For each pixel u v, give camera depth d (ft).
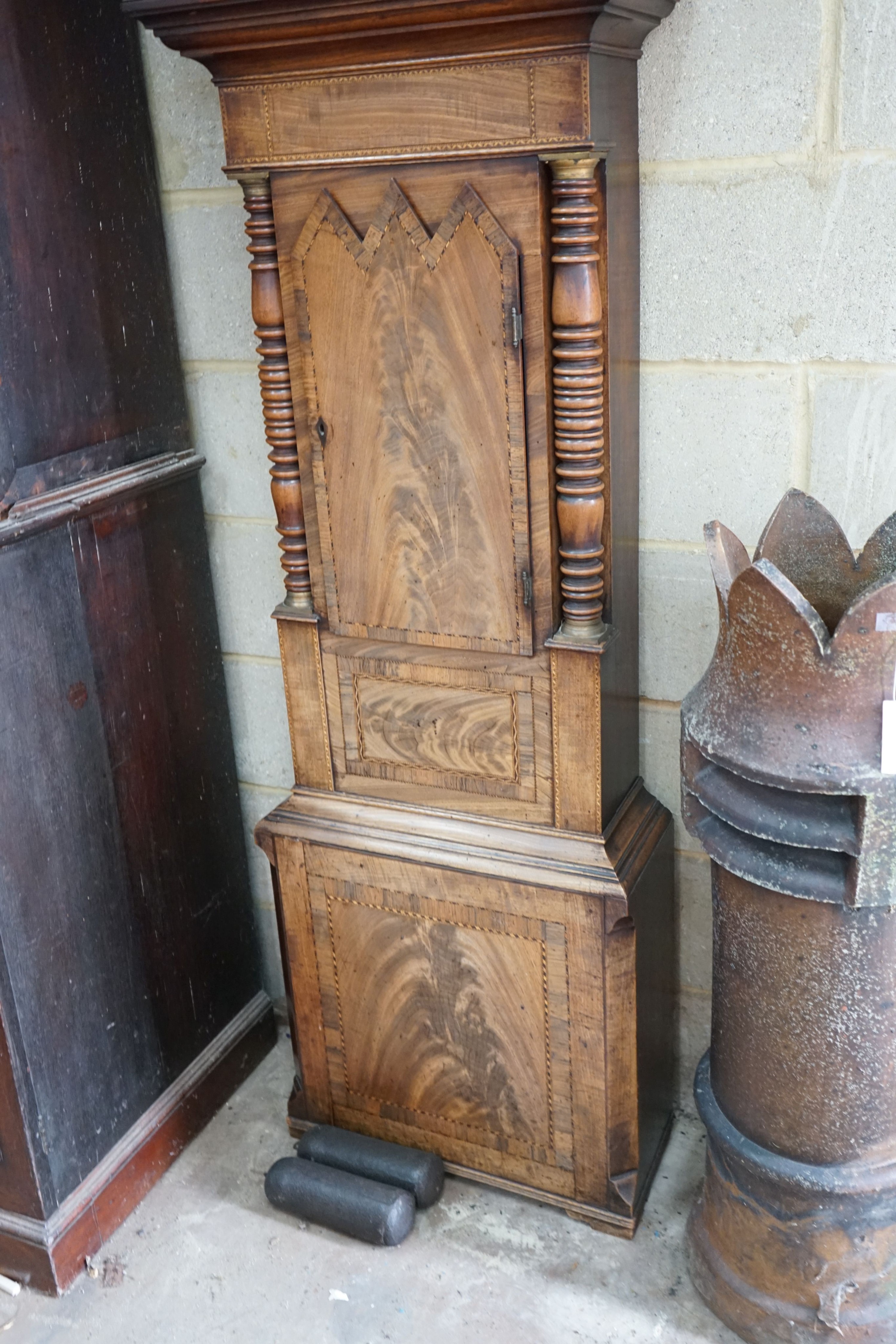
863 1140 5.09
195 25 4.84
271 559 6.95
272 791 7.57
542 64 4.53
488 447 5.24
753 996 5.09
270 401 5.66
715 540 4.74
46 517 5.60
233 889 7.61
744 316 5.39
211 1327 5.99
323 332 5.39
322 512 5.76
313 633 6.07
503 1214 6.55
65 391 5.79
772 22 4.91
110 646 6.25
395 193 4.99
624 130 5.04
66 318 5.75
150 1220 6.66
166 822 6.86
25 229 5.44
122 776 6.43
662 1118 6.73
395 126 4.89
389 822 6.22
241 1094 7.60
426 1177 6.49
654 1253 6.23
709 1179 5.84
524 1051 6.21
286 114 5.10
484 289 4.96
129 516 6.30
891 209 4.99
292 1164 6.63
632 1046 5.94
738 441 5.61
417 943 6.27
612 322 5.14
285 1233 6.53
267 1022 7.95
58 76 5.57
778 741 4.54
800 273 5.23
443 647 5.74
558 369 4.98
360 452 5.53
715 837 5.01
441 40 4.61
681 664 6.13
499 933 5.99
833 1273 5.31
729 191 5.22
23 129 5.39
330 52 4.83
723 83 5.07
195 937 7.23
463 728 5.88
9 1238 6.20
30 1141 5.94
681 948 6.79
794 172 5.09
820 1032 4.92
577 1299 6.01
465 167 4.84
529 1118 6.36
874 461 5.42
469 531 5.44
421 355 5.21
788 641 4.43
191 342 6.63
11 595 5.52
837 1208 5.19
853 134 4.95
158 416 6.51
